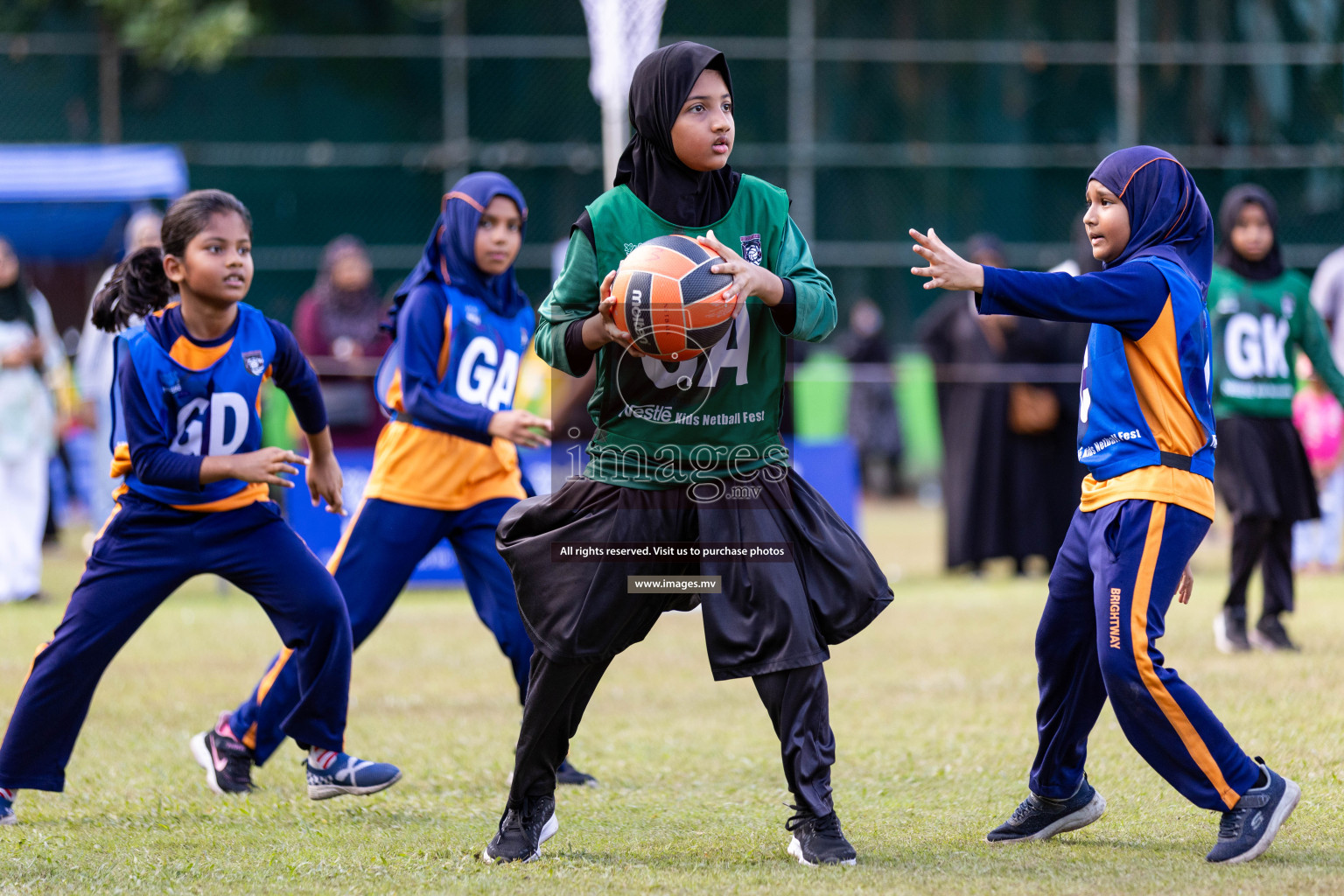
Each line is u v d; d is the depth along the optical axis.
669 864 14.70
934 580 41.88
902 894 13.13
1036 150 62.22
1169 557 14.50
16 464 38.03
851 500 44.00
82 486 56.19
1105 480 14.88
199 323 16.91
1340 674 24.95
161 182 56.62
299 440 39.12
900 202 62.88
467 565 20.31
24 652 30.06
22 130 61.22
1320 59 59.59
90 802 18.19
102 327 17.61
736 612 14.25
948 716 22.86
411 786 19.08
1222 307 27.97
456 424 19.61
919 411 72.06
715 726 22.75
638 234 14.35
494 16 61.66
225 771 18.73
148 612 17.22
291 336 17.80
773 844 15.58
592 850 15.45
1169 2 60.69
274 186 61.44
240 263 16.66
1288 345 27.84
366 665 29.06
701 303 13.57
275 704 18.62
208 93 61.31
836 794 18.08
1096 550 14.72
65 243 58.09
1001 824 16.28
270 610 17.45
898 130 62.62
